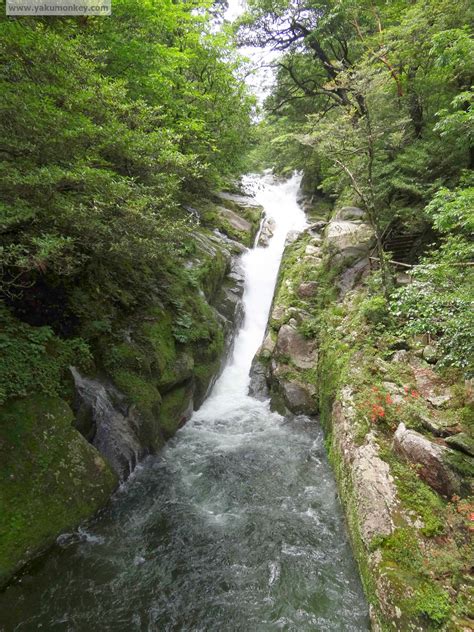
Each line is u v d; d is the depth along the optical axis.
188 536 5.13
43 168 4.08
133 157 5.98
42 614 3.93
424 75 10.15
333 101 16.25
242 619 4.06
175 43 11.64
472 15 8.52
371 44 10.83
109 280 7.21
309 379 8.61
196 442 7.34
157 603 4.19
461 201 4.84
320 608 4.18
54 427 5.05
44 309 6.02
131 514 5.42
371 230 11.07
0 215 3.87
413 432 5.10
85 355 6.04
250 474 6.47
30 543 4.31
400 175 9.75
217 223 13.41
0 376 4.86
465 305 4.55
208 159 13.02
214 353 9.06
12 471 4.48
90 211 4.76
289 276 11.54
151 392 6.72
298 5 13.80
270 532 5.25
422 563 3.79
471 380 5.64
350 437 5.73
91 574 4.43
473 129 6.10
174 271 8.97
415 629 3.34
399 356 6.85
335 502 5.83
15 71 4.07
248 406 8.86
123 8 8.39
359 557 4.48
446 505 4.28
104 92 5.17
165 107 10.42
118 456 5.95
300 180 20.38
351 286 10.20
